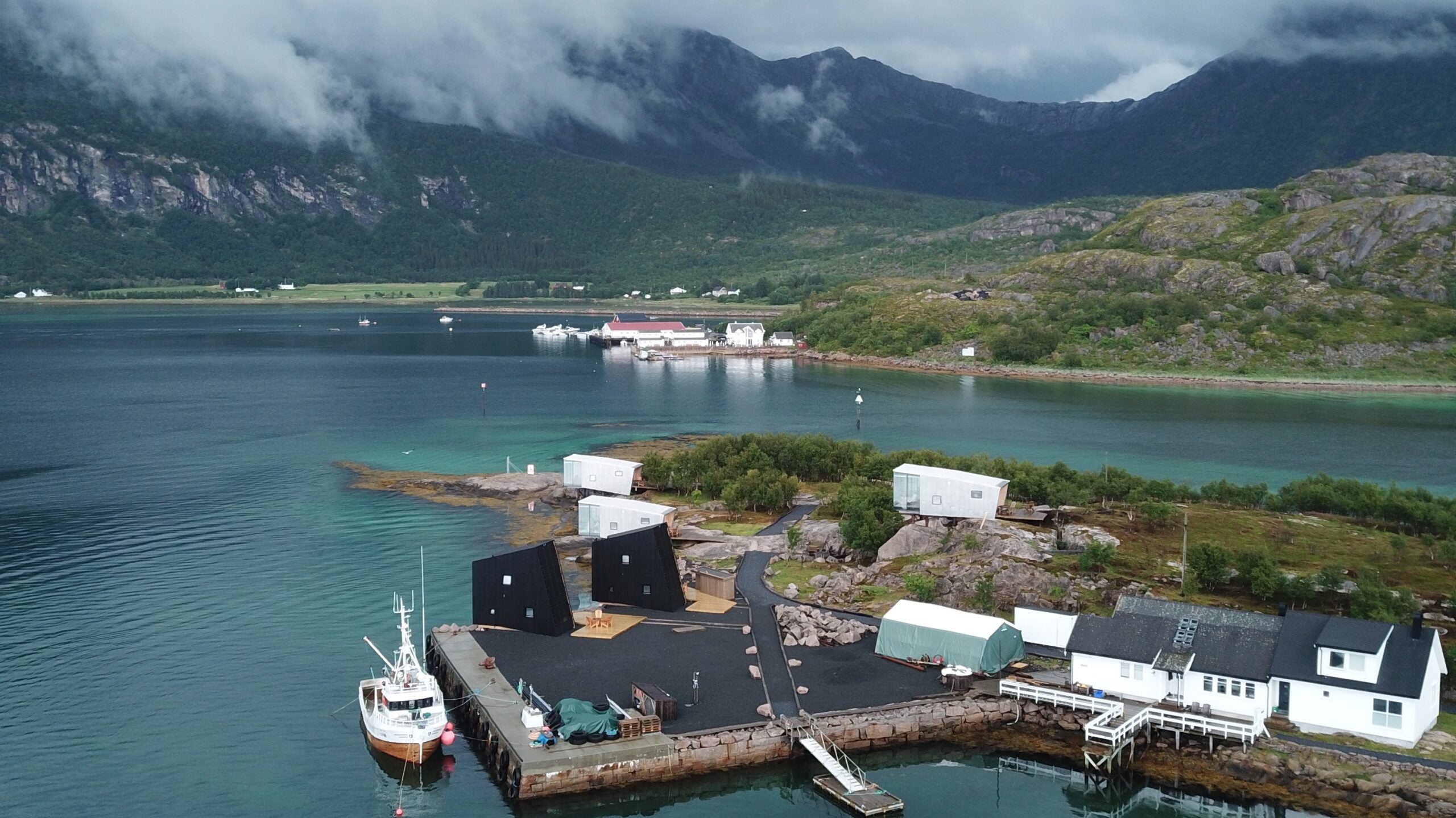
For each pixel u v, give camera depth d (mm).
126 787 80375
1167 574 119875
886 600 114062
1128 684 89812
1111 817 78500
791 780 84062
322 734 89125
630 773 80812
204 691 96000
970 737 87938
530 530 149125
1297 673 84375
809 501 164250
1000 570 115125
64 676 98312
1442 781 76188
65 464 190250
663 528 112625
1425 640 83812
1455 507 148250
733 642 102375
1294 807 77625
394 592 121438
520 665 96562
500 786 82500
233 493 168875
